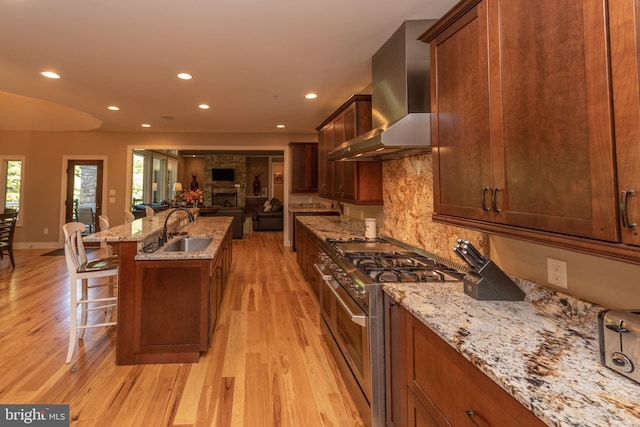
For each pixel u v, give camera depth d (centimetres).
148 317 238
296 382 218
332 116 415
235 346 268
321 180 486
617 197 77
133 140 722
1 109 604
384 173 322
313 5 226
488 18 123
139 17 241
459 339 101
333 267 234
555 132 94
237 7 229
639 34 72
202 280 242
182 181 1393
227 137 746
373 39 270
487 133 124
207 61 323
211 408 191
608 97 78
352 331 199
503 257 160
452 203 149
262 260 609
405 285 159
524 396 73
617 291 107
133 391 206
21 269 510
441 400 111
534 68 101
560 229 93
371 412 164
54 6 227
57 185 707
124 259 237
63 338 277
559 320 117
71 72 352
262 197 1353
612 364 82
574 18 87
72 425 175
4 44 285
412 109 232
